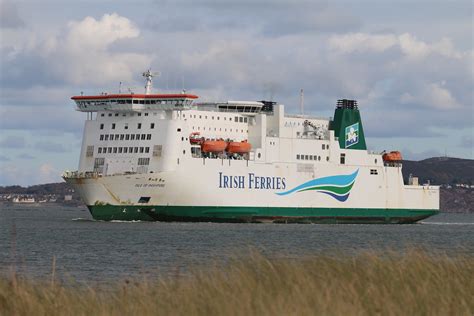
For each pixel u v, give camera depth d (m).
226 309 108.31
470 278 127.25
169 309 111.50
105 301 118.31
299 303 108.56
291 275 118.38
